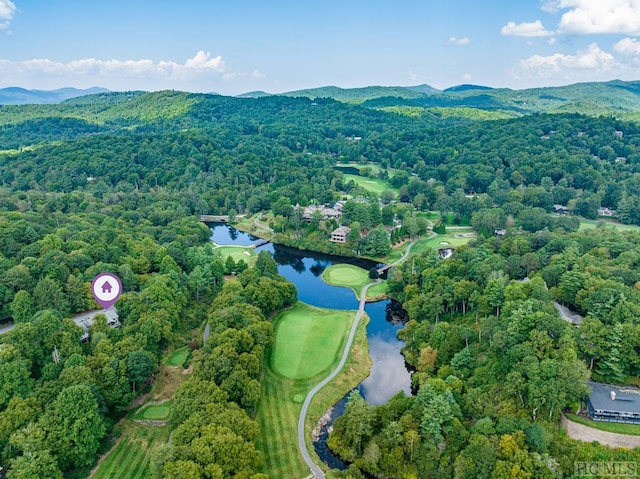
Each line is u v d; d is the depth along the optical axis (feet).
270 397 350.64
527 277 470.80
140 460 287.48
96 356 336.29
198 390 306.96
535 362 302.25
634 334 312.09
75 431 272.31
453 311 452.76
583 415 294.25
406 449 285.64
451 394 301.02
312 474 284.20
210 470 248.11
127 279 470.39
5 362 309.42
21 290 400.88
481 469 256.32
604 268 433.07
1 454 263.49
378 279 605.73
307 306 520.01
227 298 444.55
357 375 391.04
